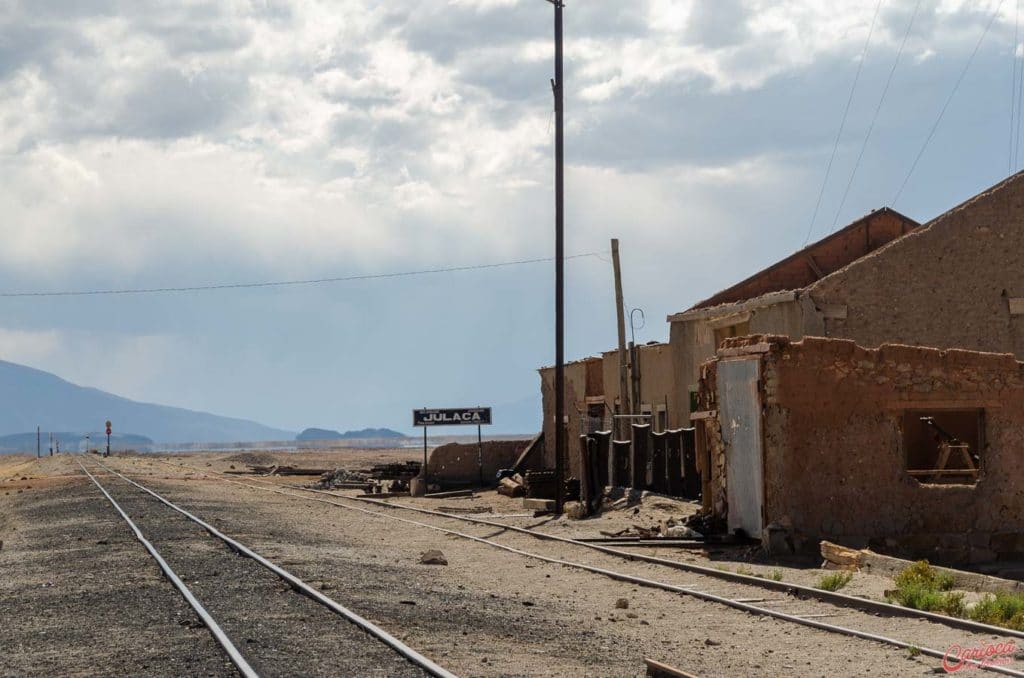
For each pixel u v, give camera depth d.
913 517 23.31
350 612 14.42
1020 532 23.64
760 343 23.42
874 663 12.23
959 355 23.69
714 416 25.67
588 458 34.06
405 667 11.46
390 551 24.05
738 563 22.06
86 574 19.53
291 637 12.95
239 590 16.80
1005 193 32.50
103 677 11.24
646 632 14.28
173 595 16.36
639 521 29.42
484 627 14.28
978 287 32.12
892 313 31.64
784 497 22.88
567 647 13.11
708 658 12.55
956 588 18.30
